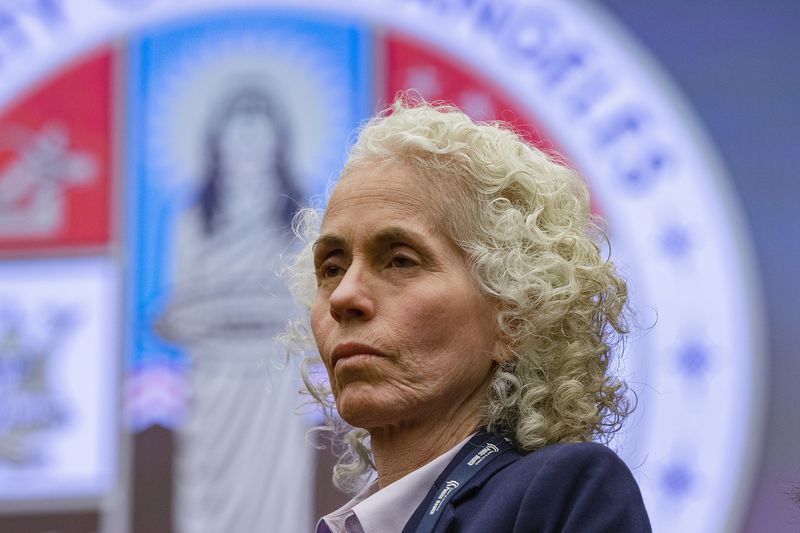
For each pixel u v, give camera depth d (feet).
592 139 45.65
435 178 15.61
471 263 15.39
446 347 15.06
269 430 44.04
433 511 14.33
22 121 47.44
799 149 44.86
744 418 42.42
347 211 15.55
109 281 45.98
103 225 46.57
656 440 42.32
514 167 16.01
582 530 13.50
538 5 46.78
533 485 13.83
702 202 44.55
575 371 15.64
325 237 15.60
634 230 44.57
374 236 15.25
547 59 46.47
